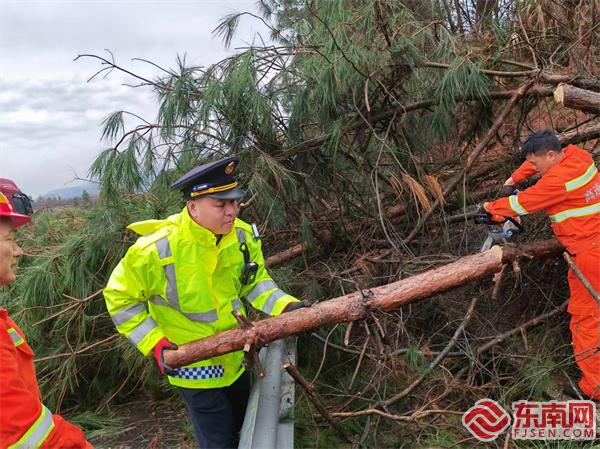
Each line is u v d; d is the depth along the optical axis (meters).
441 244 3.76
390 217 3.82
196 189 2.09
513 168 3.85
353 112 3.57
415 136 3.73
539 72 3.49
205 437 2.38
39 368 3.39
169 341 2.31
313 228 3.76
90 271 3.46
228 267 2.29
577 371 3.46
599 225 2.97
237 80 3.20
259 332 2.29
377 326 2.74
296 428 2.93
